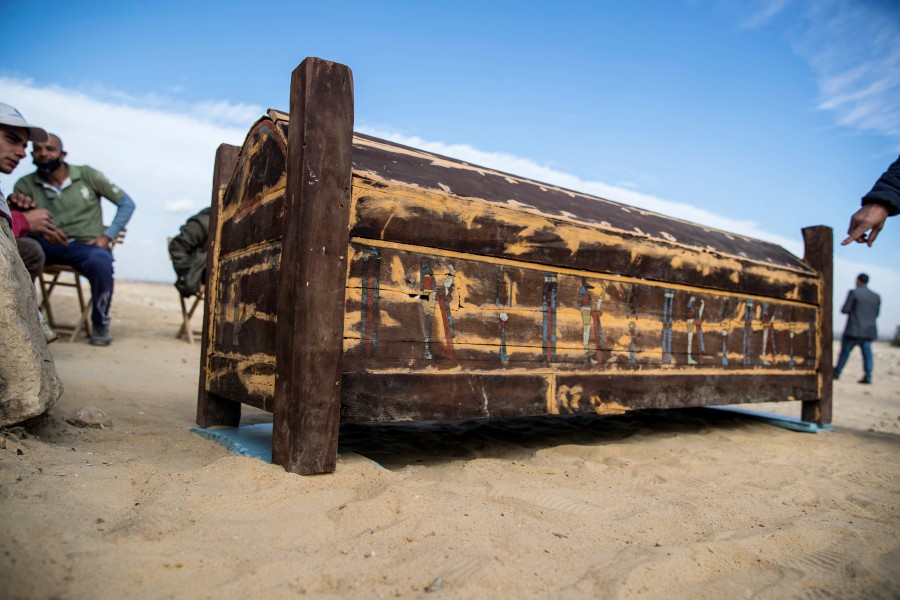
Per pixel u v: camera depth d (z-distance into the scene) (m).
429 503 2.32
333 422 2.62
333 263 2.64
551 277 3.51
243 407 5.05
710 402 4.35
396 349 2.90
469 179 3.44
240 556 1.77
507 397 3.28
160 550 1.75
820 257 5.29
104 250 6.78
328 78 2.66
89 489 2.13
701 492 2.93
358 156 3.04
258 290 3.09
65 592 1.46
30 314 2.81
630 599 1.74
